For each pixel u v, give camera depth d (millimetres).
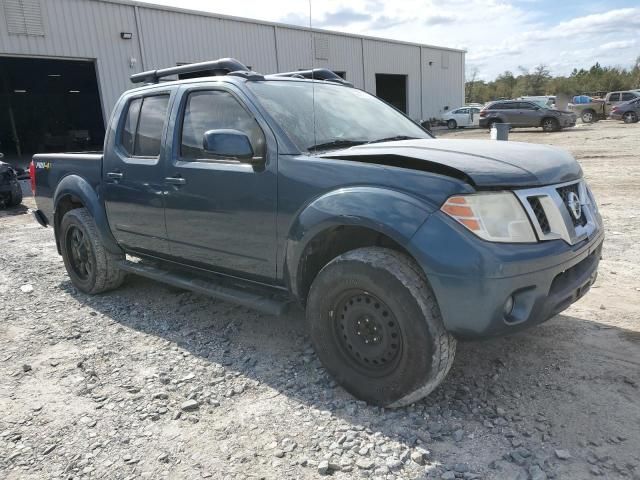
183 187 3967
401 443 2740
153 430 2963
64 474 2623
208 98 3949
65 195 5320
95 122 34000
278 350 3898
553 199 2873
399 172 2910
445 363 2832
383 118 4250
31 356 3969
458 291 2643
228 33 24172
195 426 2986
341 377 3189
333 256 3424
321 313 3188
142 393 3363
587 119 32562
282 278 3490
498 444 2703
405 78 39344
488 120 28328
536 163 3000
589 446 2656
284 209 3320
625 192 9766
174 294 5227
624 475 2445
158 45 21406
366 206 2898
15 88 32719
